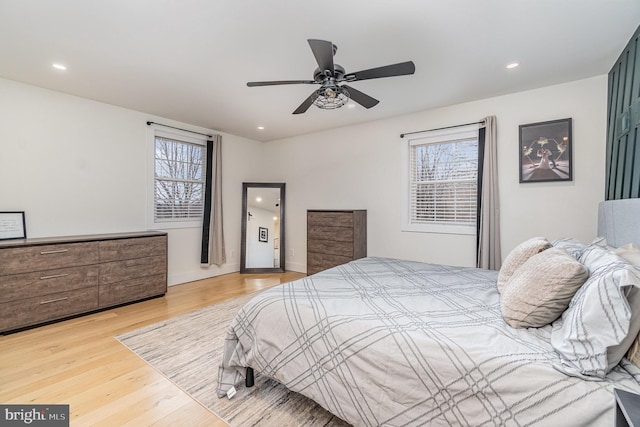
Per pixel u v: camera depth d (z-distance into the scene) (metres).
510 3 1.76
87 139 3.45
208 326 2.80
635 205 1.75
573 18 1.91
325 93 2.17
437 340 1.21
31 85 3.04
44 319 2.78
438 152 3.84
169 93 3.23
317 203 4.95
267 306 1.71
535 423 0.96
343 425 1.53
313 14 1.86
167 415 1.59
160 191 4.20
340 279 2.19
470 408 1.07
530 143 3.11
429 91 3.16
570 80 2.88
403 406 1.20
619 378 0.96
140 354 2.26
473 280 2.21
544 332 1.28
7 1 1.74
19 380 1.90
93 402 1.69
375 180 4.29
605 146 2.75
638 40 2.01
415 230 3.94
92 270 3.10
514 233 3.23
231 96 3.30
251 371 1.84
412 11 1.84
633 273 0.98
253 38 2.14
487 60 2.47
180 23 1.96
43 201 3.14
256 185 5.23
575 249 1.82
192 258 4.55
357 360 1.33
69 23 1.96
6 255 2.57
